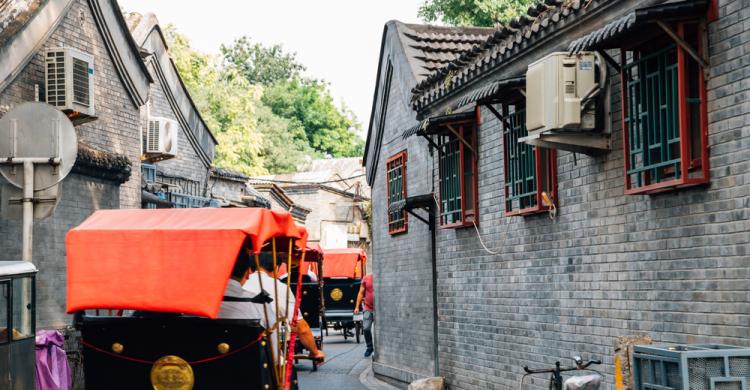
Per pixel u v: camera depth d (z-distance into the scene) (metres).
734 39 6.86
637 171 8.02
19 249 12.59
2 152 9.22
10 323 8.82
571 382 7.45
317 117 63.88
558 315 10.01
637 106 8.13
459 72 12.56
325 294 26.77
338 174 51.53
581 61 8.48
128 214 7.27
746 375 5.71
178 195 23.38
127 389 7.22
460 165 12.78
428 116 14.28
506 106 11.25
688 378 5.66
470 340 12.82
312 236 48.88
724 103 6.98
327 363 20.56
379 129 17.80
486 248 12.07
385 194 17.56
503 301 11.60
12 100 12.86
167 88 23.66
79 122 14.21
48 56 13.52
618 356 6.88
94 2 15.16
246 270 7.39
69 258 6.88
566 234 9.78
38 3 13.34
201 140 25.66
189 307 6.69
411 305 15.67
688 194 7.50
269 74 70.81
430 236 14.58
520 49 10.49
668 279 7.80
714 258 7.16
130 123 16.78
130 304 6.76
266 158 54.41
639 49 8.05
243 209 7.10
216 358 7.09
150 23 22.81
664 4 7.07
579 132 8.62
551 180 10.04
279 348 7.18
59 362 10.77
